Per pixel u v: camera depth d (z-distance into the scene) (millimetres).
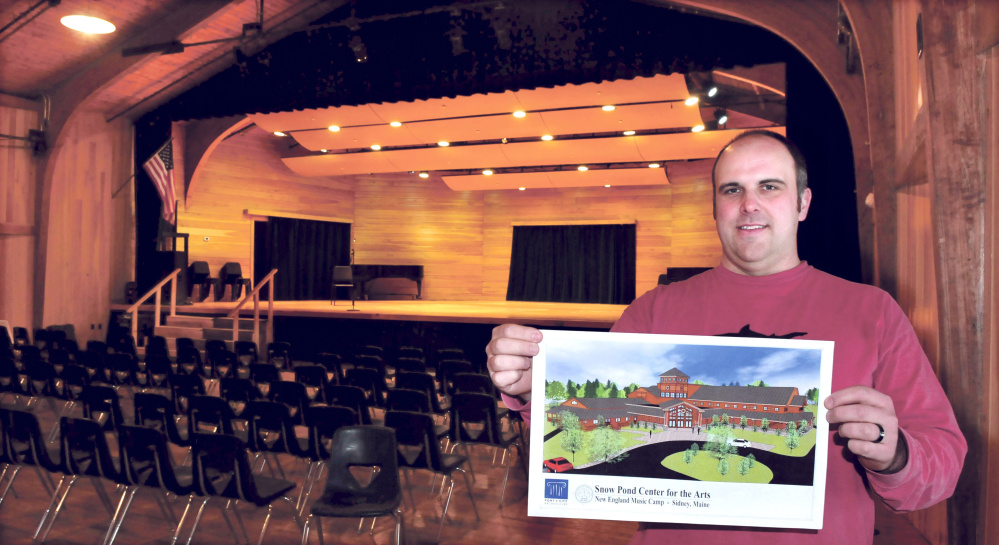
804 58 7332
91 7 8812
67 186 10773
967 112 2152
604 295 16406
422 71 9023
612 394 1280
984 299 2209
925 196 3736
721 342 1273
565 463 1279
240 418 4402
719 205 1475
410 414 4090
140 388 7133
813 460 1225
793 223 1419
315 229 16375
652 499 1256
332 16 9844
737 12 6816
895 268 4539
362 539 3947
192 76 10617
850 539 1248
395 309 12562
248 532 4016
